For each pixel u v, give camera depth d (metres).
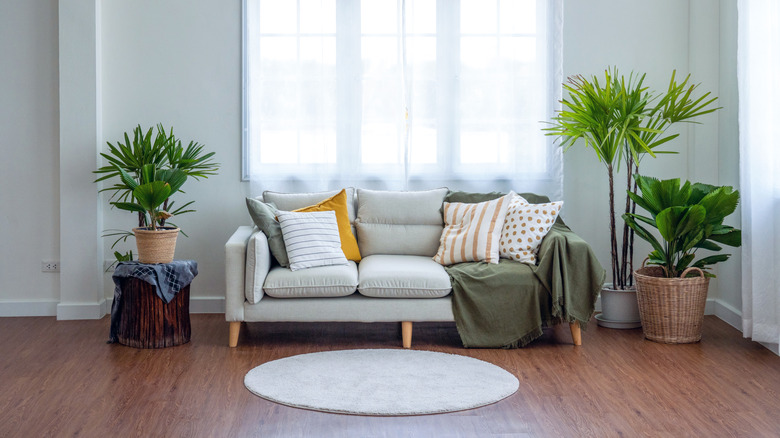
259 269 4.17
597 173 5.16
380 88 5.04
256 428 3.02
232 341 4.26
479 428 3.02
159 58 5.05
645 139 4.68
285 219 4.40
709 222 4.26
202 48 5.05
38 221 5.08
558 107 5.05
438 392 3.44
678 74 5.13
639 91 4.58
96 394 3.42
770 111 4.09
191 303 5.14
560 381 3.64
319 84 5.00
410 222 4.83
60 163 4.93
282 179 5.05
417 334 4.61
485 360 4.02
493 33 5.02
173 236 4.29
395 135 5.06
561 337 4.52
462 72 5.03
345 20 5.01
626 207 4.73
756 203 4.16
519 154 5.05
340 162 5.08
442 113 5.06
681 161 5.16
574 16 5.09
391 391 3.45
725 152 4.89
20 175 5.05
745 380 3.64
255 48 5.00
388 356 4.07
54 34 4.99
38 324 4.82
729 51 4.82
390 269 4.26
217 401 3.34
